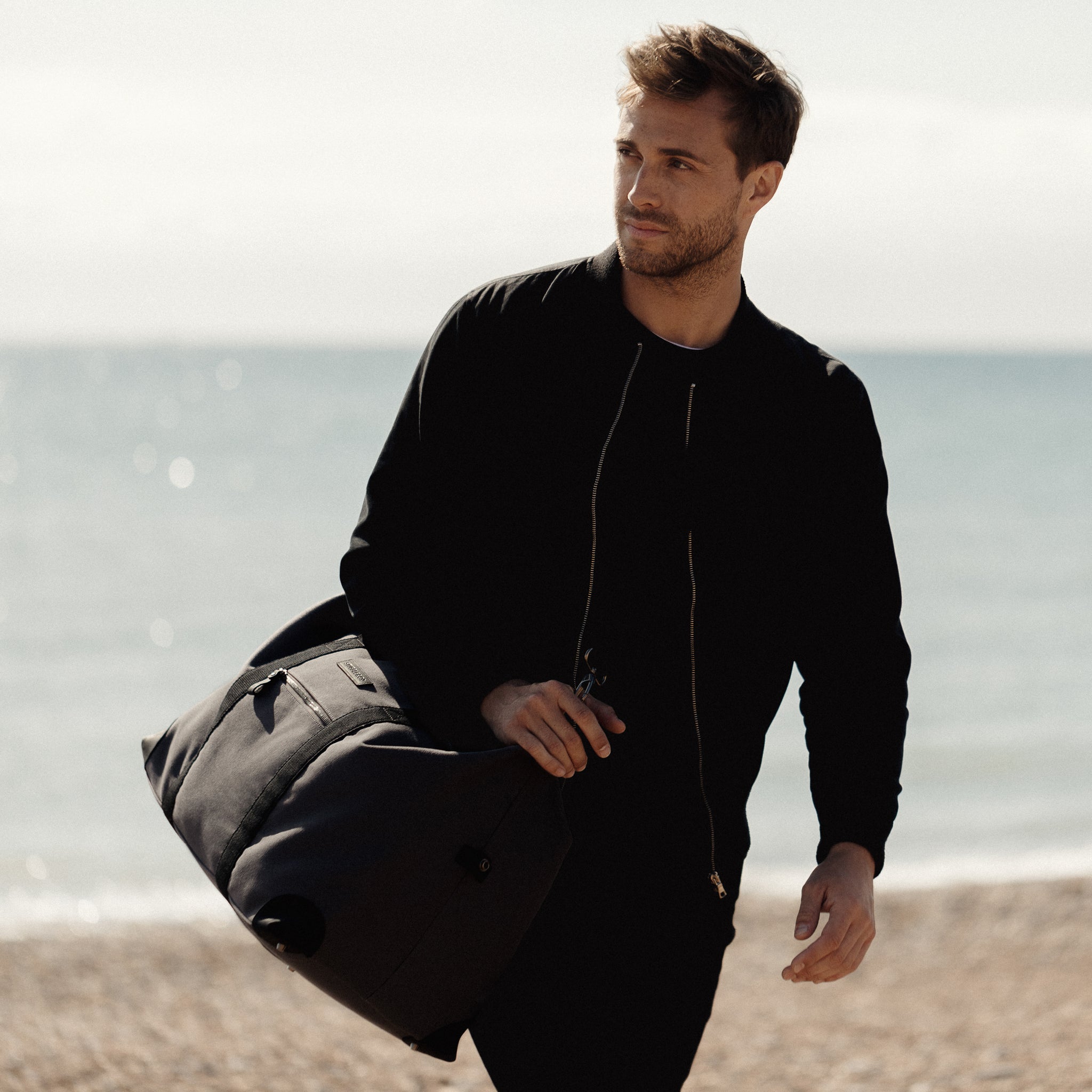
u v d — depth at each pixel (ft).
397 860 5.33
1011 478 114.83
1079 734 42.37
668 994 6.39
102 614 57.41
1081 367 358.02
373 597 6.09
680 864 6.39
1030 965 19.43
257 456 126.21
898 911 22.86
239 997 16.98
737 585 6.31
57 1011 16.14
